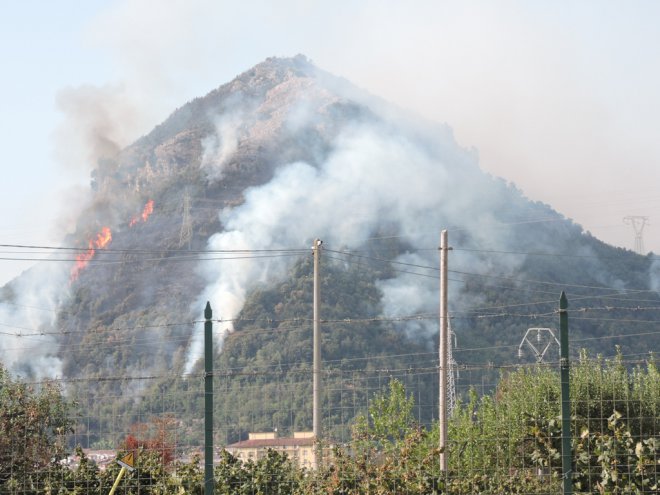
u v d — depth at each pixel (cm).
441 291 3516
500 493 2689
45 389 2939
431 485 2684
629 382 3053
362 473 2733
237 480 2788
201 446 2898
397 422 3469
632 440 2753
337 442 2912
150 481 2747
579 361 3084
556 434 2841
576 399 2944
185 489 2736
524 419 2941
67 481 2742
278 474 2784
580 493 2548
